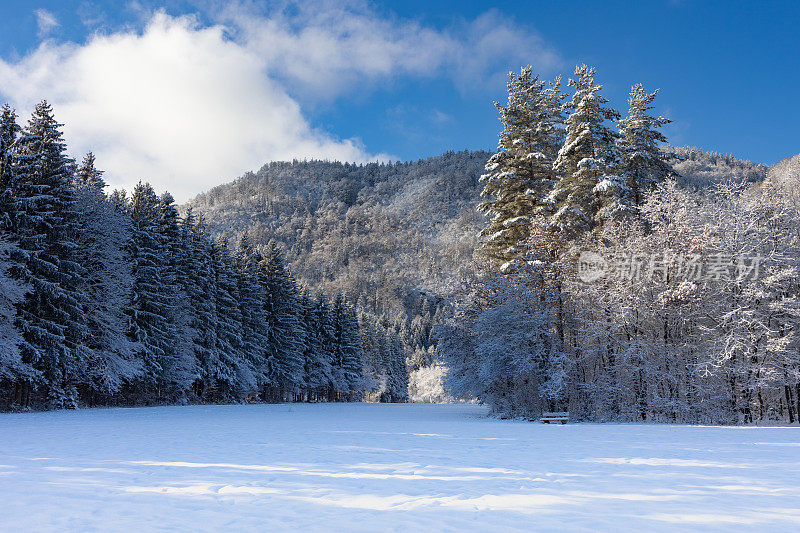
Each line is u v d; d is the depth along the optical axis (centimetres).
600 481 779
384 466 933
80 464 916
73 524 511
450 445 1296
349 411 3653
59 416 2286
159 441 1323
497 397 2858
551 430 1806
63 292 2848
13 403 2725
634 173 3108
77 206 3184
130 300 3550
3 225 2709
